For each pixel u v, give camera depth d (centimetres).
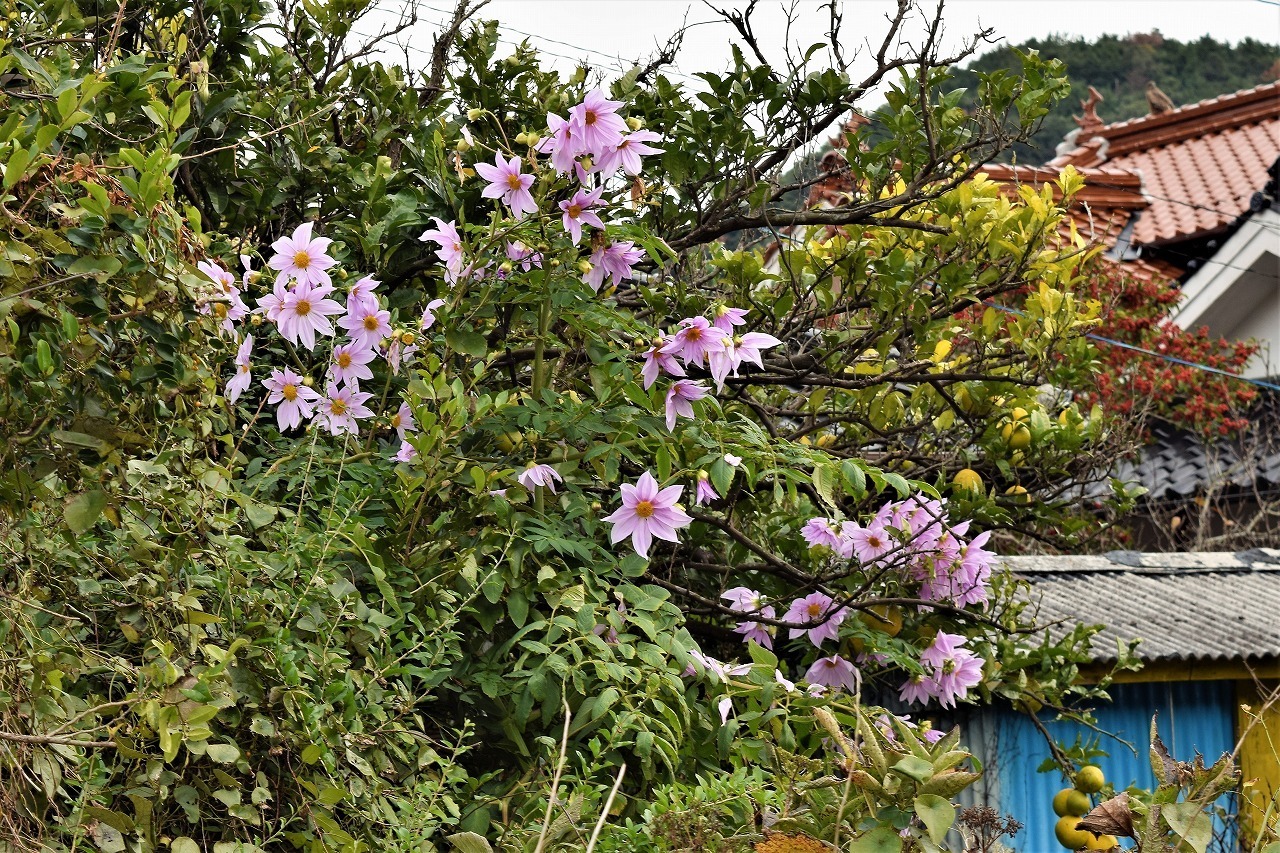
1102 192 1255
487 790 265
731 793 214
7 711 174
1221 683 564
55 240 191
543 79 363
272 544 241
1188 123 1382
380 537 268
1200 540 947
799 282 398
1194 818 187
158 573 203
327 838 206
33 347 190
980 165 374
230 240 295
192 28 351
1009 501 428
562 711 266
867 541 334
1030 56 371
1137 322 1016
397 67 379
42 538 199
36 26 294
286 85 367
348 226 329
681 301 365
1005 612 400
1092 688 511
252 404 322
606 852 211
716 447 285
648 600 268
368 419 292
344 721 218
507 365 336
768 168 377
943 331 413
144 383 203
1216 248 1158
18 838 168
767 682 268
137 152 196
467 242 292
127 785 196
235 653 210
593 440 291
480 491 267
